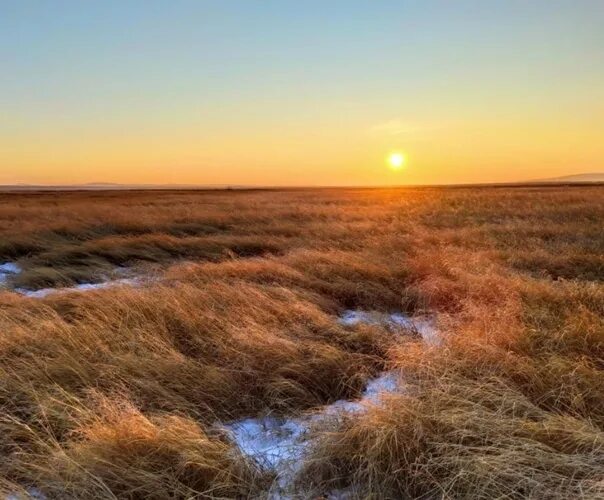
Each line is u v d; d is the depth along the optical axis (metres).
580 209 18.92
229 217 19.70
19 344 4.55
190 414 3.61
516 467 2.60
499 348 4.15
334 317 6.00
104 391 3.81
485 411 3.15
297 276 7.74
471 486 2.55
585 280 7.45
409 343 4.52
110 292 6.62
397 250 10.41
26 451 3.06
